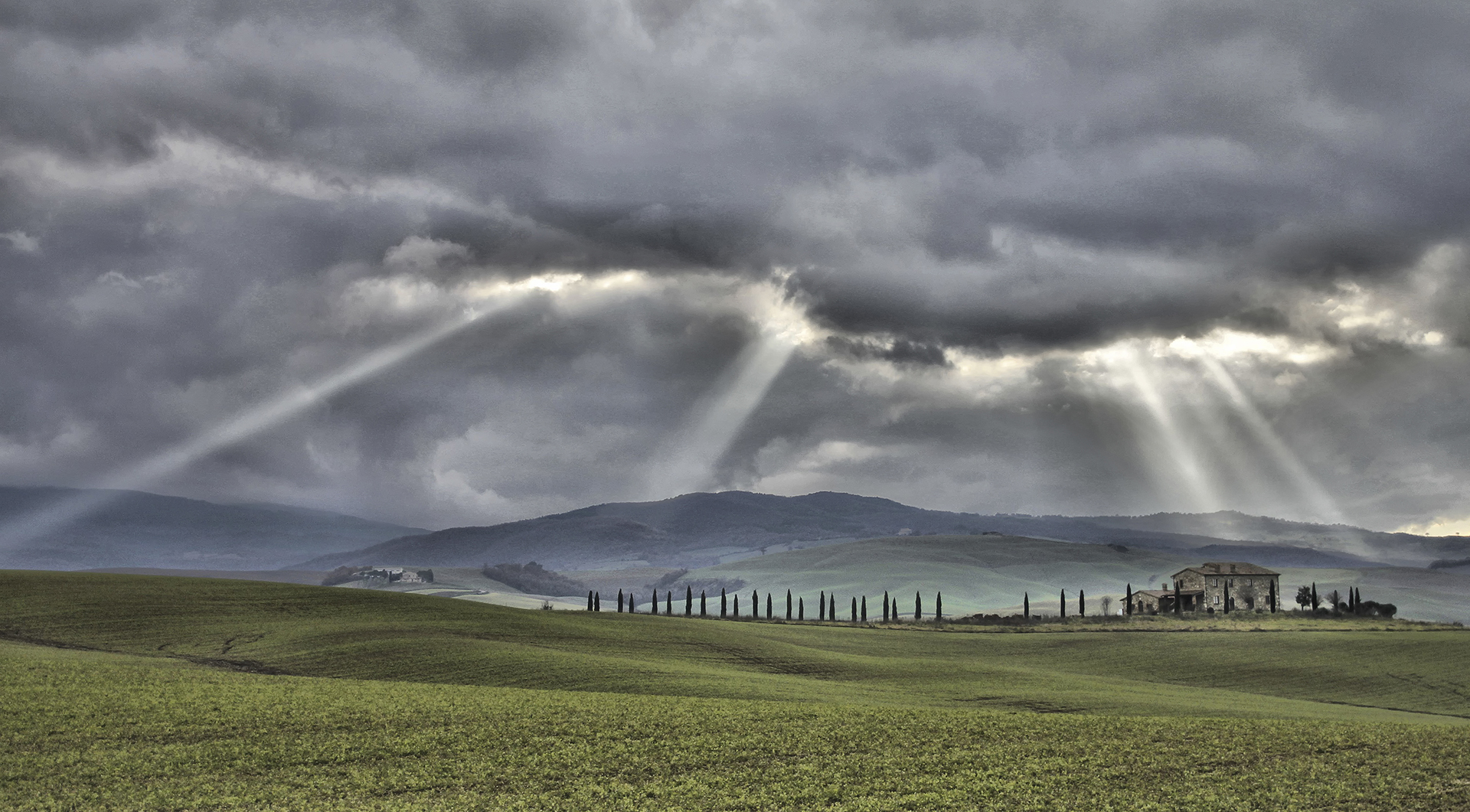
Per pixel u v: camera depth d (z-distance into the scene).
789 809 46.38
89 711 62.69
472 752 55.38
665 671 95.50
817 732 60.94
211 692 70.56
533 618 139.00
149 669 81.81
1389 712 98.12
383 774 51.25
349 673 92.94
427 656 100.38
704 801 47.44
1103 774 52.00
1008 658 141.62
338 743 56.72
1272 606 199.38
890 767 53.38
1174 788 49.53
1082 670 130.62
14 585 134.62
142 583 141.62
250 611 127.12
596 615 157.50
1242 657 135.00
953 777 51.44
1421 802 47.06
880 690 94.44
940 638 159.25
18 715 61.16
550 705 68.69
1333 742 59.50
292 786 49.31
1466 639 143.50
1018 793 48.78
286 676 83.88
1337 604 194.25
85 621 116.81
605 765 53.19
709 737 59.31
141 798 47.19
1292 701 101.81
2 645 99.88
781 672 109.06
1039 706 86.56
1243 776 51.59
